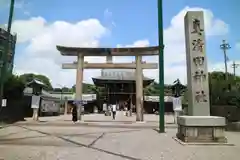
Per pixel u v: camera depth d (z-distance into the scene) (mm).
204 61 12719
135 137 12523
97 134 13758
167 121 28703
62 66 26719
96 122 24266
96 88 68812
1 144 9641
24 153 7789
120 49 26188
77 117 24906
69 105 59344
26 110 29797
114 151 8438
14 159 6938
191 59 12805
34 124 20438
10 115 23781
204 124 10523
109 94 65875
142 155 7777
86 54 26672
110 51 26344
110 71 64562
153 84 84812
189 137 10516
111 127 18734
